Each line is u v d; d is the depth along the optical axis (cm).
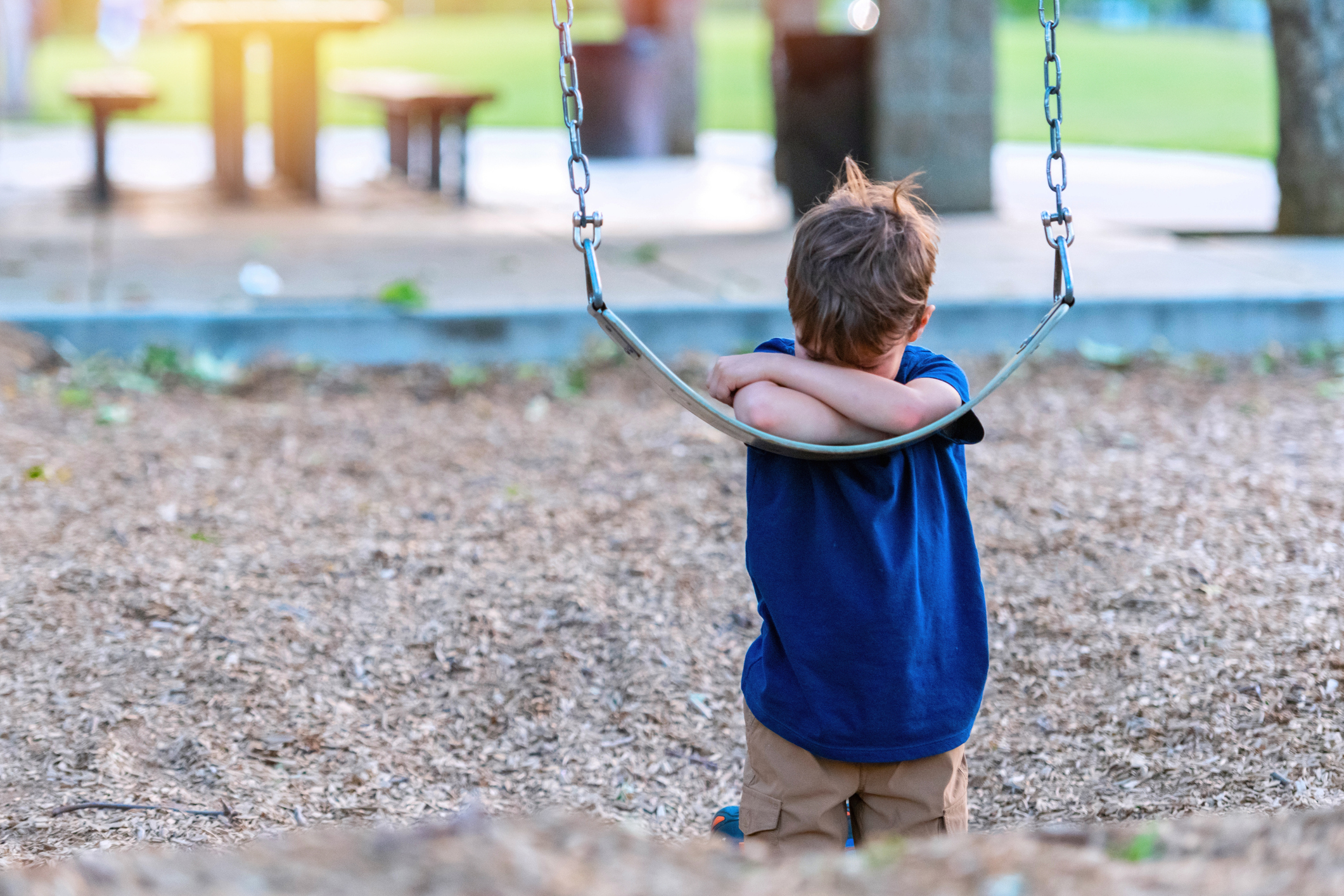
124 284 739
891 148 1039
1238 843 190
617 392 614
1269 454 508
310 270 800
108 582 379
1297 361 678
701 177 1483
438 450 521
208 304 684
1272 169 1512
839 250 222
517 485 478
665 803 312
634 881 179
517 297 714
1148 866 183
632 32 1773
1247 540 414
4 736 315
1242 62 2966
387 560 404
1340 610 366
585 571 402
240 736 323
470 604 380
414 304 679
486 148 1770
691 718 341
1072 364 662
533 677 353
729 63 3009
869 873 182
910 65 1028
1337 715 321
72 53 3222
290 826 292
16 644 349
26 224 999
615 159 1698
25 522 421
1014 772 318
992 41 1039
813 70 1045
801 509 229
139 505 443
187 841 281
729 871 185
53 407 557
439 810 304
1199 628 362
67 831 282
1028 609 377
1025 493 458
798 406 223
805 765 231
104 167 1165
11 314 636
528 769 322
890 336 225
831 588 225
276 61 1212
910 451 232
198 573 389
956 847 191
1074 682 347
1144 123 2081
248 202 1180
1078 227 984
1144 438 534
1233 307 702
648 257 856
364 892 174
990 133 1055
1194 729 323
